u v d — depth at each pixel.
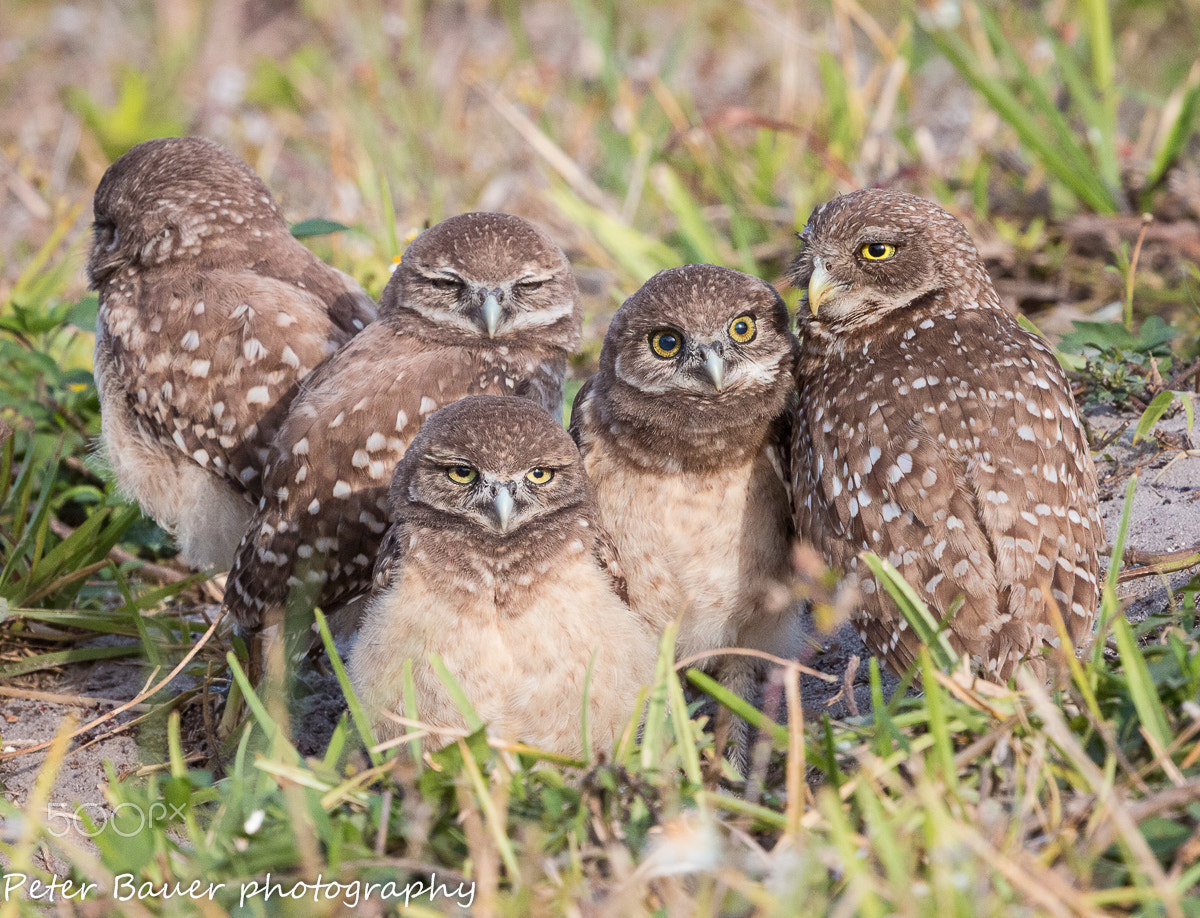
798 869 4.86
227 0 23.42
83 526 9.15
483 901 5.08
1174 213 12.85
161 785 6.72
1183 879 4.91
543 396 9.01
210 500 9.27
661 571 7.78
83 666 9.09
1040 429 7.25
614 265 13.59
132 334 9.30
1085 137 14.88
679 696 6.08
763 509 7.79
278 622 8.23
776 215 14.13
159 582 10.25
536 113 17.38
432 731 6.23
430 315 8.80
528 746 6.17
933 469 7.10
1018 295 12.42
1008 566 6.86
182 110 19.64
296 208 15.88
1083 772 5.33
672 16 22.52
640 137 15.41
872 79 16.05
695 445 7.60
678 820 5.36
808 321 8.07
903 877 4.78
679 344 7.57
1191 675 5.89
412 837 5.57
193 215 9.49
